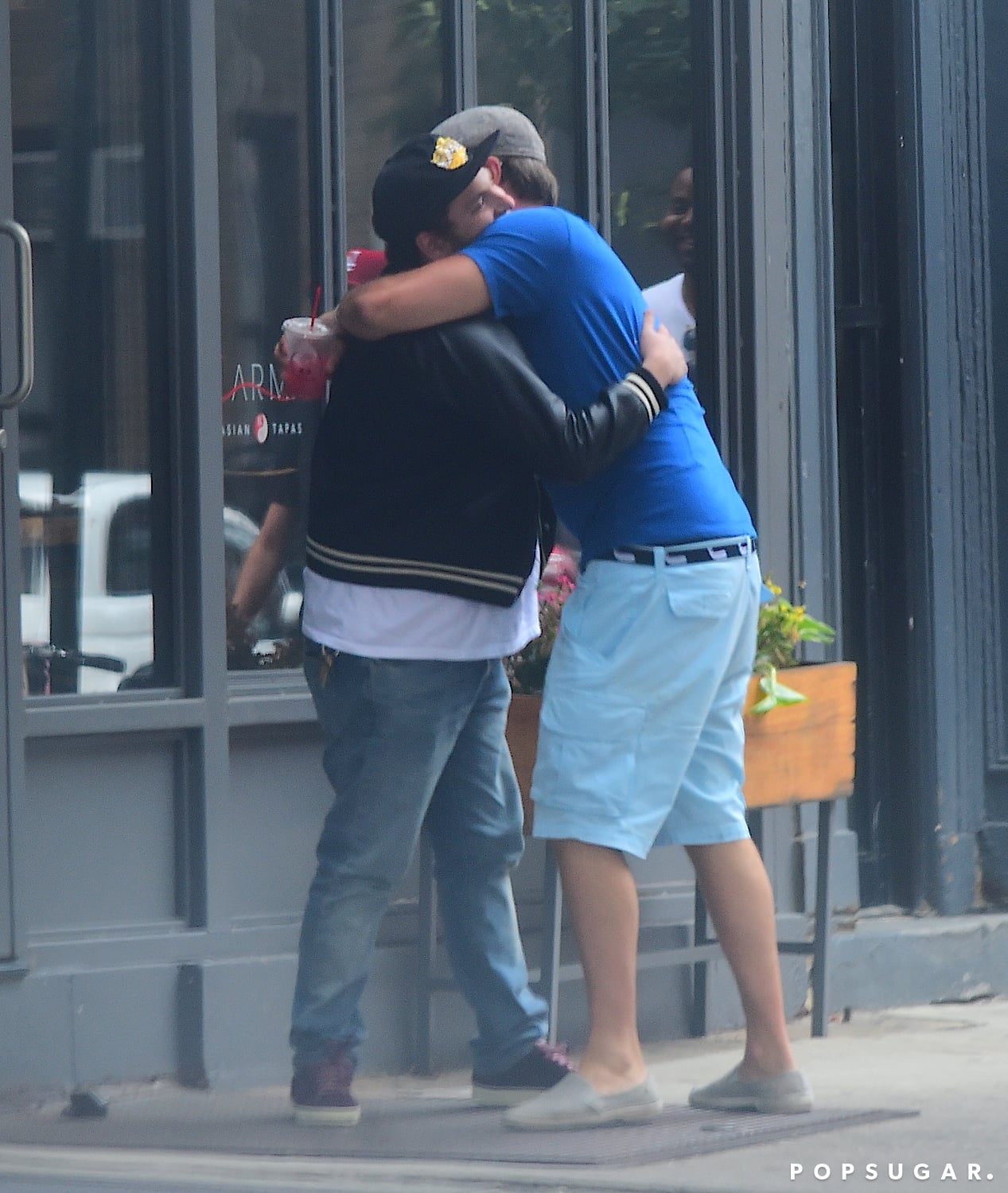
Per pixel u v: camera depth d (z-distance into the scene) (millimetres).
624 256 22516
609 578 15812
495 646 16125
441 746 16062
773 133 23031
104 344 18984
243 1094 18156
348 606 15875
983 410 25234
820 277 23594
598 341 15859
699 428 16297
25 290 17125
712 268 22828
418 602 15781
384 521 15828
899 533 24875
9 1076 17516
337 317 15891
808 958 22891
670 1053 20672
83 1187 14172
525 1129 15688
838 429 25094
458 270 15555
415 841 16250
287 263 20031
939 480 24766
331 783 16766
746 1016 16547
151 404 19125
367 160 20594
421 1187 13961
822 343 23578
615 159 22453
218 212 19500
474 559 15844
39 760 18219
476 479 15875
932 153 24719
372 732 15992
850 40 24875
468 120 17219
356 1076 19297
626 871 15883
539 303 15750
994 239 25312
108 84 19000
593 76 22156
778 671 20531
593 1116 15695
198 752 18844
